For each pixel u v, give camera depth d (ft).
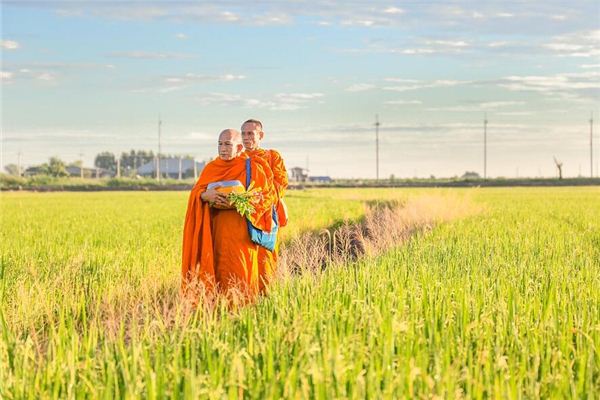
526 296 25.79
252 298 30.48
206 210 31.17
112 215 97.50
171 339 20.56
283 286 27.86
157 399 16.71
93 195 221.87
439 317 22.62
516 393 16.90
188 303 23.62
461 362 18.71
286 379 16.81
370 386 16.26
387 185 332.39
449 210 79.20
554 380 17.54
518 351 19.80
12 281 33.32
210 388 16.46
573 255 39.04
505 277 30.89
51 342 19.89
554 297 25.26
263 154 32.40
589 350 19.51
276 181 32.45
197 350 20.03
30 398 16.92
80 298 28.53
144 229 68.13
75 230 67.56
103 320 26.32
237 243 31.14
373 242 45.29
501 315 22.84
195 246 31.14
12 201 162.40
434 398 15.88
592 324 22.26
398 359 18.28
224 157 31.53
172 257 42.22
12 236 61.26
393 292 25.58
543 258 39.99
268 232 31.40
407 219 69.00
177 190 302.04
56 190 300.81
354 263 33.55
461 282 28.22
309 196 169.58
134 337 19.25
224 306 24.61
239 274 30.96
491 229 62.23
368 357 18.62
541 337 20.53
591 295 27.43
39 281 32.83
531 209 100.01
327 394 16.10
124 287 30.17
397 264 34.40
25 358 18.61
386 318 20.71
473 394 16.83
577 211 95.55
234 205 30.68
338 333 20.70
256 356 18.99
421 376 16.79
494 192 209.67
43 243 53.57
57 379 17.34
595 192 208.03
